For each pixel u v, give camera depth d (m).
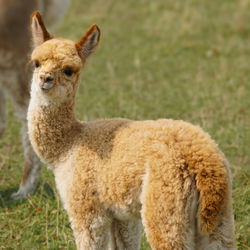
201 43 45.69
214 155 13.89
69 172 15.85
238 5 54.88
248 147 25.20
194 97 32.75
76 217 15.59
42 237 19.52
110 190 14.92
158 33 49.03
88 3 59.00
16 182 24.08
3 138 28.39
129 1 59.50
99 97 33.16
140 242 17.70
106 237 15.91
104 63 41.06
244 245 18.20
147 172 14.05
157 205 13.62
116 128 15.89
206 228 13.60
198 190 13.62
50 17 27.58
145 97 33.47
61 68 15.86
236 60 41.06
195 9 54.00
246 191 21.00
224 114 29.53
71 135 16.55
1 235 19.73
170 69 39.84
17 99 23.34
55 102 16.30
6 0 23.69
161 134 14.68
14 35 23.09
